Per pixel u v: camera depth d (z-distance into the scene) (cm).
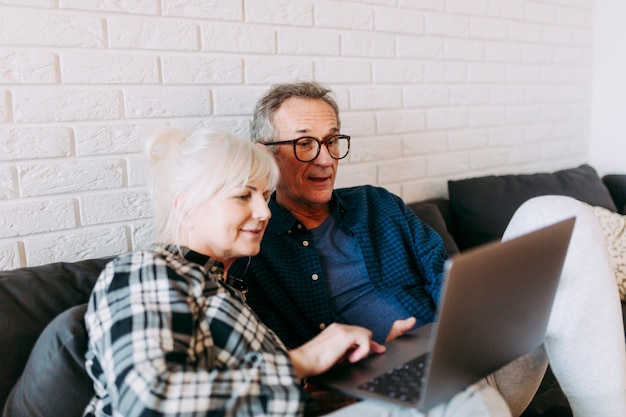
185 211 102
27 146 127
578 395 114
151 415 76
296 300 135
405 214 160
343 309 141
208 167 100
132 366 79
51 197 131
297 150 142
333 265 145
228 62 156
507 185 208
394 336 118
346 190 164
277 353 92
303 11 169
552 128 258
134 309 84
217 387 81
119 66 138
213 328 91
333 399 115
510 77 235
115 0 135
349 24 181
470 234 199
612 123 266
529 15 238
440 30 207
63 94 130
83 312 101
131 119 141
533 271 93
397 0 192
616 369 111
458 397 88
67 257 135
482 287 83
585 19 263
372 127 191
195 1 148
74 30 130
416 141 205
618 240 189
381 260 150
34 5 125
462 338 83
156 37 142
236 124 159
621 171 264
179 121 149
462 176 223
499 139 236
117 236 142
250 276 134
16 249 128
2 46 122
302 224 147
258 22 160
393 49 194
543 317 104
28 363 101
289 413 84
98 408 93
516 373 124
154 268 89
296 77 170
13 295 109
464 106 220
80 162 135
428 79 206
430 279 150
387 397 88
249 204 105
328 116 145
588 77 270
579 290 110
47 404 96
